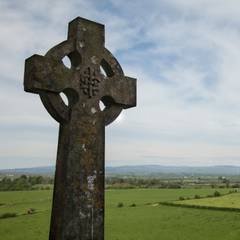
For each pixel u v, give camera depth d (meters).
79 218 3.99
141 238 32.03
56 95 4.08
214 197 62.00
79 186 4.08
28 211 50.47
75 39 4.49
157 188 106.19
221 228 35.03
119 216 47.09
